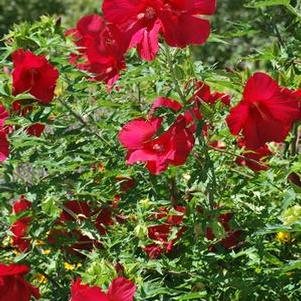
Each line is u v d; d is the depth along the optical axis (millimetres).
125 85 5527
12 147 5051
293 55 5188
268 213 4898
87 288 4012
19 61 4891
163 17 4332
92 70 5223
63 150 5160
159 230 5227
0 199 5152
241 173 5086
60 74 5199
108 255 4918
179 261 5102
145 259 5078
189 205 4922
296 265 4484
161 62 4734
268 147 5355
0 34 18094
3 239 5645
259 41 13953
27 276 5238
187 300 4910
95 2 18406
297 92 4449
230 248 5047
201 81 4859
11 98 4941
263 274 4992
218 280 4832
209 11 4363
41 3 18484
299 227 4355
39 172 5895
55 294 5148
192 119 4816
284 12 5543
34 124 5074
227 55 13727
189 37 4367
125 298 4039
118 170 5258
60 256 5305
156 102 4836
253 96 4391
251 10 14148
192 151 4922
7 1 18438
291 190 4414
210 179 4855
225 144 5367
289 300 4977
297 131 5191
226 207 4953
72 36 5332
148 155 4691
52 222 5098
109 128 5324
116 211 5465
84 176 5324
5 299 4742
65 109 5324
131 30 4402
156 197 5371
